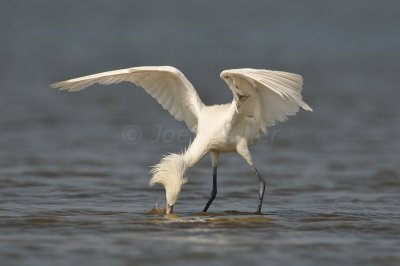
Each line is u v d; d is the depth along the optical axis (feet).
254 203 45.11
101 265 29.53
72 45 159.84
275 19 201.77
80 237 34.04
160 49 155.94
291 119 82.79
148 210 41.50
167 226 36.73
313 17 203.51
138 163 59.52
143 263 29.86
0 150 63.21
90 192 47.39
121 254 31.09
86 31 183.21
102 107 90.07
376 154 63.46
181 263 29.91
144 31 185.26
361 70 127.75
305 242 33.63
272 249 32.24
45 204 43.01
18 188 48.29
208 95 99.35
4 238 33.71
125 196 46.26
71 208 41.75
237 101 38.29
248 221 38.34
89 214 39.86
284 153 64.49
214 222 37.93
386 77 119.24
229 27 191.52
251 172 56.65
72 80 37.58
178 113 41.24
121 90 104.73
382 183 51.93
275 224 37.70
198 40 171.63
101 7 216.33
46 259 30.27
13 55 142.00
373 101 95.20
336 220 38.96
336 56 147.74
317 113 86.58
